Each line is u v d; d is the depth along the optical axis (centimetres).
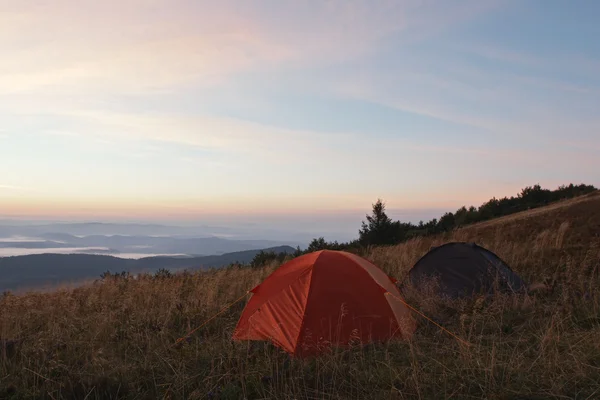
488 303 743
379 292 650
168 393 467
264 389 457
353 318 609
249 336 623
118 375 501
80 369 515
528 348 520
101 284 1114
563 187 2730
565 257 1132
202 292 935
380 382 470
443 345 564
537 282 897
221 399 447
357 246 2153
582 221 1603
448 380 459
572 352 481
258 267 1530
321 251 708
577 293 743
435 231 2327
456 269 870
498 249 1288
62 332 639
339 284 641
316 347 570
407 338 582
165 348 588
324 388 460
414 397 432
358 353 551
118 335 664
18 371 517
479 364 471
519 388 430
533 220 1797
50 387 471
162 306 799
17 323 699
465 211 2753
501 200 2738
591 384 421
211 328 711
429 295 809
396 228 2239
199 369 520
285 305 632
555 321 595
